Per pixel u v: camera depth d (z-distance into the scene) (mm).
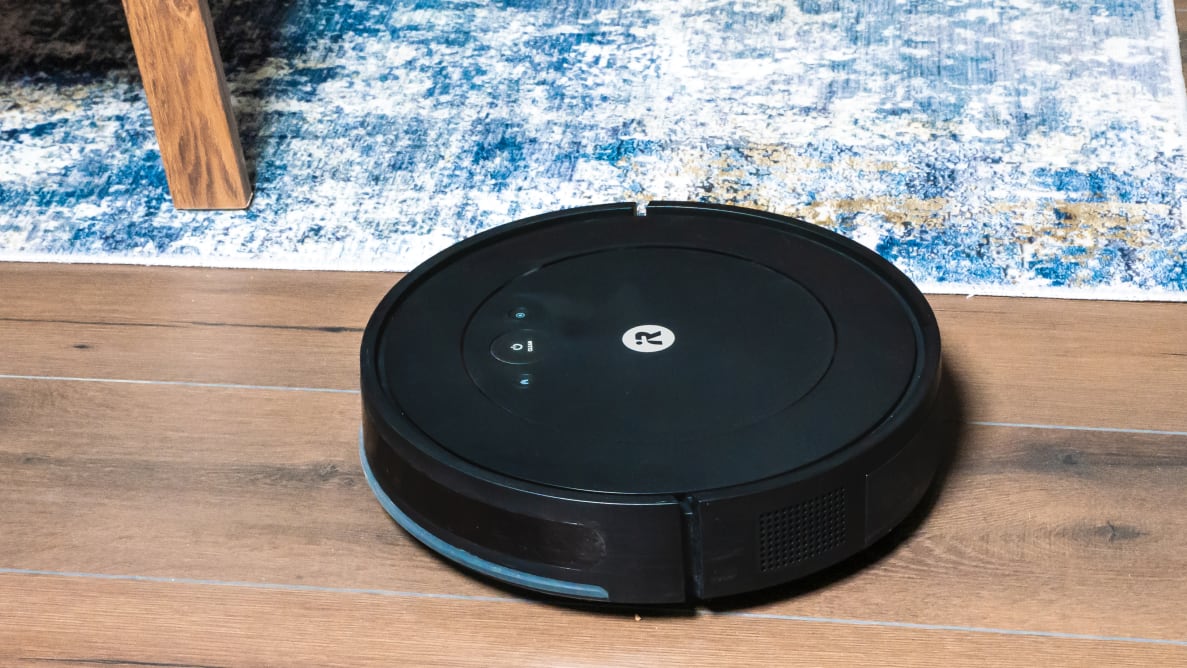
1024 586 825
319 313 1152
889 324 891
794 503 759
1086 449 947
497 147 1349
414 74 1478
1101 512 885
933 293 1141
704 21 1551
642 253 990
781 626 804
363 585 853
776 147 1323
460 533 803
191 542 897
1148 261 1151
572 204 1257
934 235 1193
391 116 1407
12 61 1548
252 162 1353
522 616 823
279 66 1502
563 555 771
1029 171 1269
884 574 842
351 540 896
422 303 942
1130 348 1062
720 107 1394
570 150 1337
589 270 970
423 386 857
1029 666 764
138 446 996
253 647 803
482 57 1504
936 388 842
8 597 850
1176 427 965
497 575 803
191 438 1004
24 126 1432
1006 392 1015
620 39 1525
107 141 1404
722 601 825
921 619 803
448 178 1309
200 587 854
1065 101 1368
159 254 1236
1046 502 897
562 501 749
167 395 1055
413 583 854
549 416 821
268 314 1154
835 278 945
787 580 790
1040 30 1487
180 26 1174
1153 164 1269
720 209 1036
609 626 811
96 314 1164
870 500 792
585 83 1448
